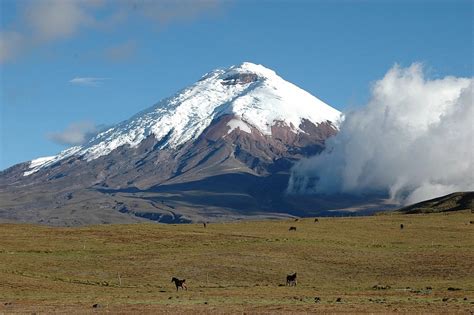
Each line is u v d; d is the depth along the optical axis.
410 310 84.12
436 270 137.00
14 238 178.62
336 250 160.88
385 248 165.88
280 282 131.38
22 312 87.31
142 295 112.62
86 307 93.06
